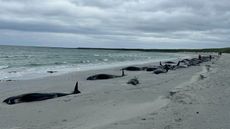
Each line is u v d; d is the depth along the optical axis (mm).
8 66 36406
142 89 16594
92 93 15398
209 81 18141
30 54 83625
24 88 18047
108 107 11508
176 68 35156
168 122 8547
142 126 8211
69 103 12594
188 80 20562
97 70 33219
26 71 30438
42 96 14031
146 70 33375
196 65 40781
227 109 10234
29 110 11352
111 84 20156
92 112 10656
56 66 39594
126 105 11852
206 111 9930
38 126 8750
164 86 17781
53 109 11422
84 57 78188
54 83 20719
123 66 41562
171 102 11852
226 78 19766
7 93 16062
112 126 8383
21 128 8555
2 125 8938
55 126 8695
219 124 8242
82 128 8367
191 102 11562
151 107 11281
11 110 11398
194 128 7867
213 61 51156
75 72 30109
